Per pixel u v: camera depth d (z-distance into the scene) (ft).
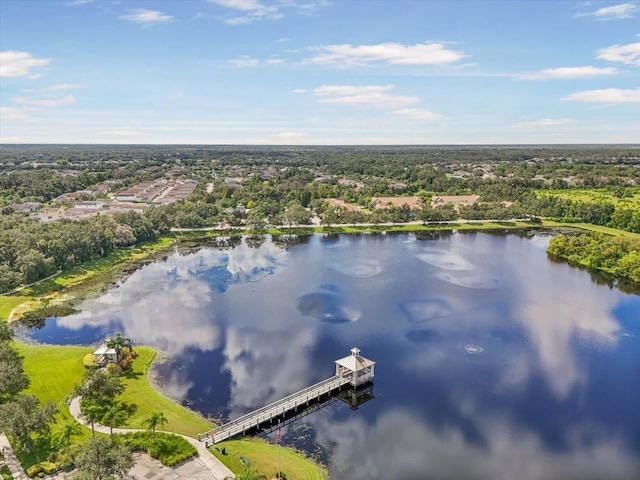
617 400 288.51
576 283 520.42
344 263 595.47
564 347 359.25
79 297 468.34
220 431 246.88
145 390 290.35
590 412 276.00
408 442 247.29
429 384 305.12
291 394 288.71
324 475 220.23
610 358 341.82
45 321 405.59
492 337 374.84
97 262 590.55
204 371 317.01
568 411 276.62
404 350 351.67
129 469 206.90
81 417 252.21
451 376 315.17
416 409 277.64
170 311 428.56
